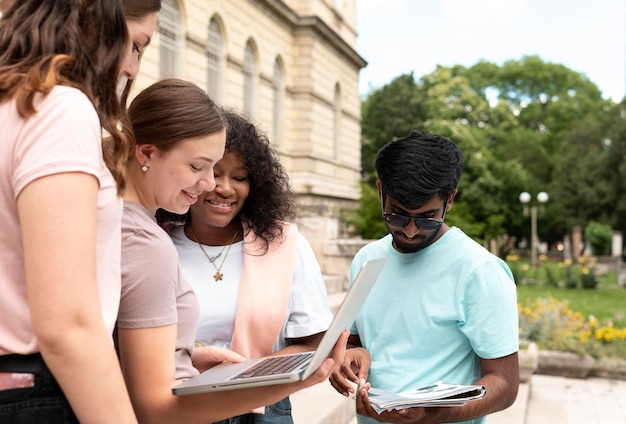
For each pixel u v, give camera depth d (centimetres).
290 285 252
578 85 6109
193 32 1305
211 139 164
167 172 165
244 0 1539
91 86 134
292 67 1881
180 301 173
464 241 245
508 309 233
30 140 122
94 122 128
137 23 146
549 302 1073
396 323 248
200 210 248
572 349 873
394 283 252
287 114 1861
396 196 231
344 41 2116
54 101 125
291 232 263
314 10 1927
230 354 205
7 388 126
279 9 1720
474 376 245
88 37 136
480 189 4309
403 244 246
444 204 240
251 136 249
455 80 5022
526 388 737
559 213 4912
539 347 888
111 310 139
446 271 241
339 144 2209
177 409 155
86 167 123
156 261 158
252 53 1636
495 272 235
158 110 162
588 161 4650
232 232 262
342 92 2208
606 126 4872
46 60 128
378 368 249
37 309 118
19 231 126
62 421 129
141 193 171
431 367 240
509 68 6062
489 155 4675
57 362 120
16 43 131
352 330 280
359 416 255
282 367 158
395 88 4159
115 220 139
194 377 165
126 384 159
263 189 253
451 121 4544
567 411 694
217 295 250
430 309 240
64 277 118
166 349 158
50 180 120
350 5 2317
